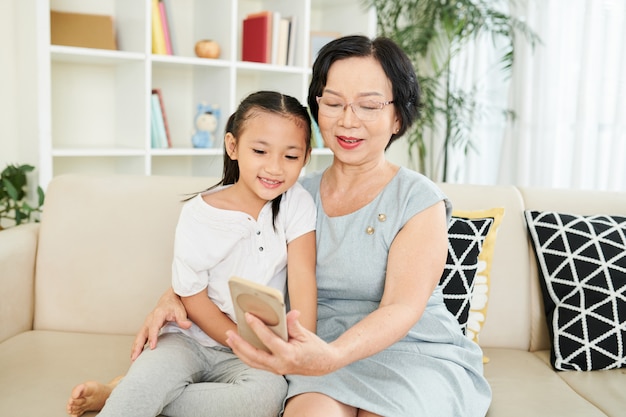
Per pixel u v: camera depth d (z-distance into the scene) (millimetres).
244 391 1290
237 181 1594
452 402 1312
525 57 3518
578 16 3381
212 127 3367
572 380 1597
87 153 2959
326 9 4035
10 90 3094
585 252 1737
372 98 1367
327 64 1395
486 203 1848
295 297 1410
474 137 3910
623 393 1521
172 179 1865
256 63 3373
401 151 4352
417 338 1397
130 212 1807
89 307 1771
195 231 1472
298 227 1479
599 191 1933
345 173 1484
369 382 1297
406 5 3965
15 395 1375
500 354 1739
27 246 1784
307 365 1059
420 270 1314
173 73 3615
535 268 1827
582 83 3305
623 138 3186
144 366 1304
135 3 3135
